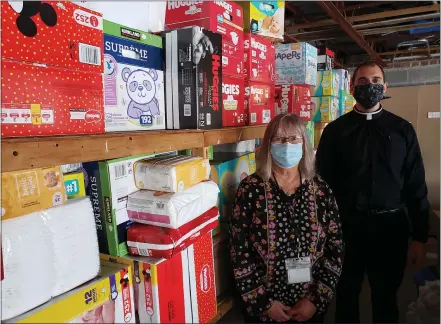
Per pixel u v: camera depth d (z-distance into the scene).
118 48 1.30
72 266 1.04
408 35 5.69
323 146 2.10
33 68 0.97
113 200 1.24
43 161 0.92
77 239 1.05
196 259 1.45
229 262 1.92
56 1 1.02
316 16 4.33
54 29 1.02
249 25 2.05
